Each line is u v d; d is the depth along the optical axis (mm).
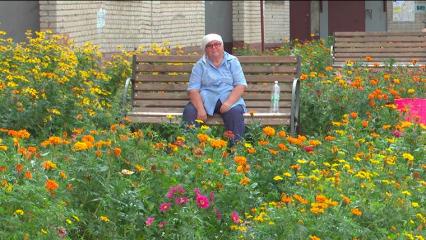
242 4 28641
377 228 7188
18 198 6262
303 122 11961
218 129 11125
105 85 14516
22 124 10633
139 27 21516
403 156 8883
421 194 8133
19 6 16734
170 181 7367
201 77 11258
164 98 12000
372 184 7879
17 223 6082
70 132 10930
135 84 12062
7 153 7668
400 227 7367
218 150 8141
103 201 6918
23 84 11461
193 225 6922
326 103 11922
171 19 23516
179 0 24031
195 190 7070
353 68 15359
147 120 11234
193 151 7949
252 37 29328
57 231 6270
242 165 7676
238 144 9406
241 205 7367
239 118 10953
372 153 9172
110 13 19781
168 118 10711
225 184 7410
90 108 11398
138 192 7094
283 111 11766
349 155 9219
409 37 18938
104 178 7121
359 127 10391
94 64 14711
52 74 11898
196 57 12070
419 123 10328
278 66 11820
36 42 14039
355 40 19016
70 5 17641
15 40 16656
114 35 20078
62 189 6883
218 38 11242
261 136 9523
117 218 6988
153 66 12047
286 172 8391
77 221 6789
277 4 31203
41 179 6816
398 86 13211
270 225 6789
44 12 17078
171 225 6992
